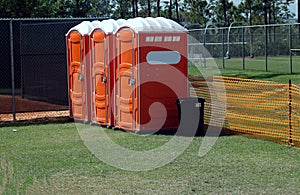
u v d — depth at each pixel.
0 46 20.42
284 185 8.65
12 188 8.65
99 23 14.86
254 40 41.44
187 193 8.33
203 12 61.84
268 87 19.72
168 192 8.40
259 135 12.42
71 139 12.65
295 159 10.27
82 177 9.32
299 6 36.72
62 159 10.62
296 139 11.74
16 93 20.34
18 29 20.52
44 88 18.75
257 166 9.81
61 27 18.72
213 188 8.55
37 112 17.08
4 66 20.44
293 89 15.69
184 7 61.56
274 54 40.16
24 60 19.22
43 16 23.52
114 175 9.43
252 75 29.14
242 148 11.23
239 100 17.08
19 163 10.34
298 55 37.50
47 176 9.38
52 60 18.69
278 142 11.68
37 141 12.48
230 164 10.00
